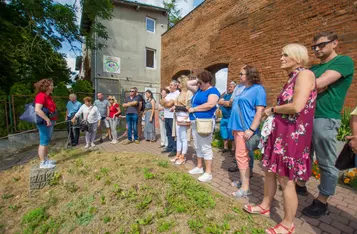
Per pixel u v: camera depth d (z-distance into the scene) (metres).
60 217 2.89
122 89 14.30
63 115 8.11
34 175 3.56
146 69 15.23
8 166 4.81
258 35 6.36
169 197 2.59
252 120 2.43
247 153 2.59
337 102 2.06
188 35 10.41
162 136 5.63
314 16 4.79
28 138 7.01
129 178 3.17
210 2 8.63
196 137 3.25
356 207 2.47
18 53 9.41
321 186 2.24
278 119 1.83
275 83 5.84
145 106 6.41
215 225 2.10
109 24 13.63
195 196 2.59
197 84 3.16
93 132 5.77
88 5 10.12
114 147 5.70
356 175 3.04
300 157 1.70
